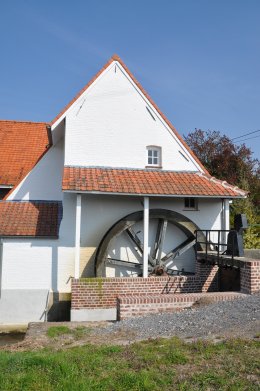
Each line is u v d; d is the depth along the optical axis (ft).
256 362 17.85
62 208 47.39
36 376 17.58
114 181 44.73
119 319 33.40
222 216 49.96
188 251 48.93
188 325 26.58
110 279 41.88
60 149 51.93
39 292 43.57
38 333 30.55
